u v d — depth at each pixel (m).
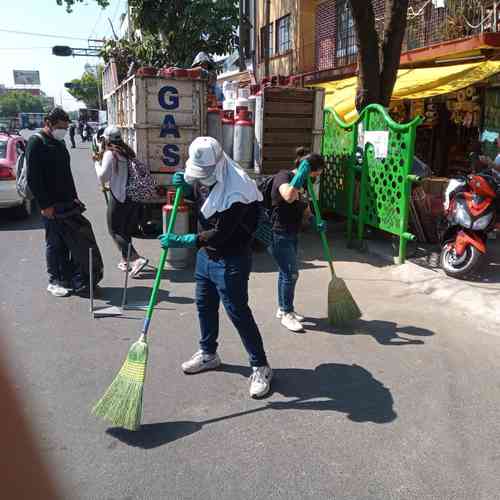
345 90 11.55
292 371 3.92
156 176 7.43
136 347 3.14
